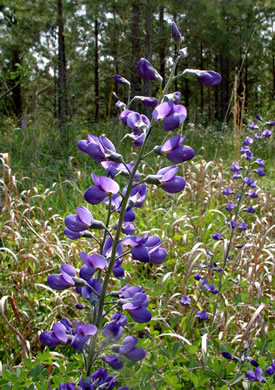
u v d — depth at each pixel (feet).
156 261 4.88
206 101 101.81
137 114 4.95
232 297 9.70
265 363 7.13
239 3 44.80
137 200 5.02
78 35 58.85
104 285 4.83
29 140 22.17
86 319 8.74
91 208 14.34
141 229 13.44
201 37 52.39
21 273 9.41
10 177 13.88
